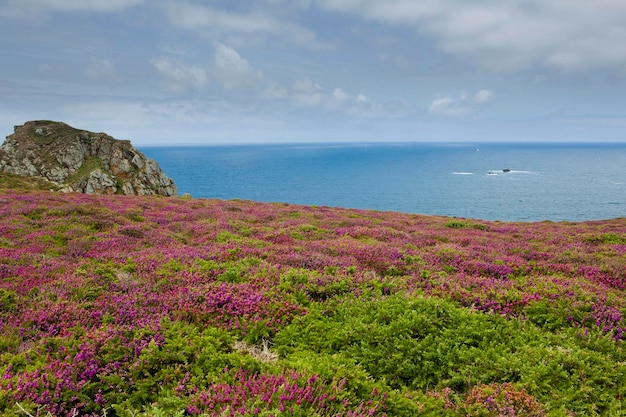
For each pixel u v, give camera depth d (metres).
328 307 9.58
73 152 90.50
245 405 5.30
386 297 10.01
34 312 8.44
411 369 7.13
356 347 7.77
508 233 24.16
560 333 8.37
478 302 10.05
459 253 15.74
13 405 5.27
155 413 5.25
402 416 5.82
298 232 20.09
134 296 9.52
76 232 17.23
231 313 8.88
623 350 7.64
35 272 11.20
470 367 7.09
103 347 6.91
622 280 12.44
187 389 6.18
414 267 13.51
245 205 35.28
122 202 30.41
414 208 144.12
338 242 17.39
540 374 6.81
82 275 11.05
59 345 7.15
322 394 5.73
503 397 6.21
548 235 22.58
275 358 7.52
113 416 5.85
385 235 20.28
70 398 5.73
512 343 7.98
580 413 6.07
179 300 9.30
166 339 7.33
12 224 17.66
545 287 10.66
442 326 8.41
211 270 11.90
